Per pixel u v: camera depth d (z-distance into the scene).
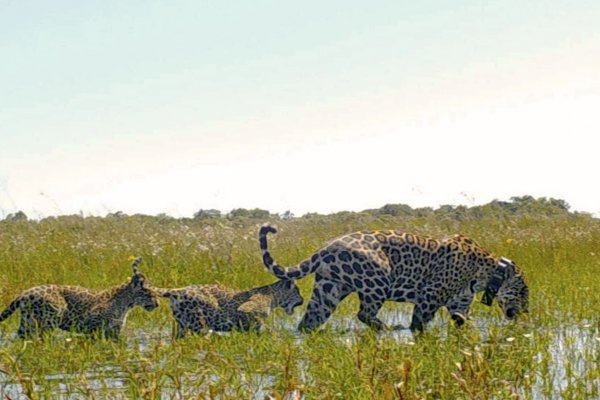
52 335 13.59
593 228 28.20
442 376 10.66
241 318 15.16
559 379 11.61
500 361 11.55
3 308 16.88
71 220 26.88
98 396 10.49
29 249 21.88
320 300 15.93
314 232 25.55
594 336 14.27
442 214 33.25
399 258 16.30
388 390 9.52
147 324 15.78
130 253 21.42
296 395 9.41
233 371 10.88
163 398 10.41
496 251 24.36
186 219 30.02
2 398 10.41
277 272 15.93
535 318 16.31
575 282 20.12
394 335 15.52
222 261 20.67
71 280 19.27
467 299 16.97
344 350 12.27
